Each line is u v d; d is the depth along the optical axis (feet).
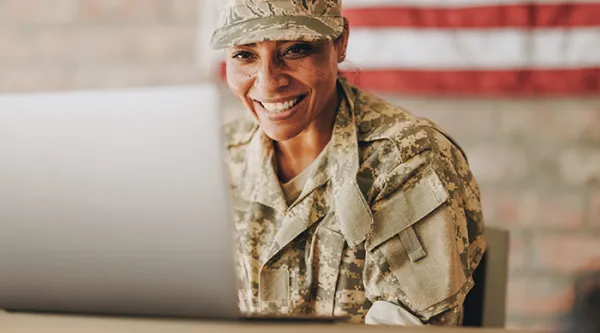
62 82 6.81
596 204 6.56
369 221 3.50
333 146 3.73
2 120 2.31
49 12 6.79
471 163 6.63
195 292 2.39
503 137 6.58
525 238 6.64
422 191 3.51
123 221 2.33
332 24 3.48
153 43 6.70
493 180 6.63
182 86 2.24
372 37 6.33
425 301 3.36
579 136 6.53
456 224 3.51
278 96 3.48
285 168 3.89
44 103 2.29
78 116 2.27
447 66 6.32
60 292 2.49
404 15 6.30
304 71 3.46
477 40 6.29
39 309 2.56
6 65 6.82
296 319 2.50
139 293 2.43
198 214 2.30
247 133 4.07
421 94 6.54
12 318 2.50
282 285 3.69
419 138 3.63
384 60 6.34
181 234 2.32
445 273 3.37
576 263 6.60
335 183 3.66
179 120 2.23
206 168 2.25
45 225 2.39
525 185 6.61
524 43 6.27
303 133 3.78
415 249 3.44
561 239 6.61
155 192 2.29
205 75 6.61
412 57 6.33
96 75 6.77
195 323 2.43
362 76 6.35
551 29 6.25
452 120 6.58
